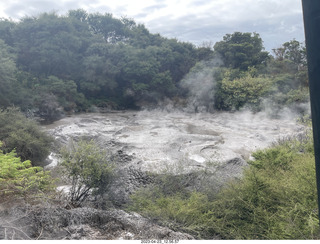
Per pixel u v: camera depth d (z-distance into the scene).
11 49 33.53
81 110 32.81
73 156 7.17
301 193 4.91
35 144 10.62
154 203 5.84
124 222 4.39
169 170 7.68
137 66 36.38
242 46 35.34
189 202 5.58
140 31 44.53
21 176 5.57
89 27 43.12
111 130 16.33
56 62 35.25
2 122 11.12
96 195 7.04
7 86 24.66
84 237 3.98
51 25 34.50
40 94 28.78
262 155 7.77
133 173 8.02
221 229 5.03
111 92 38.41
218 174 7.70
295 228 4.13
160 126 19.62
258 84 29.20
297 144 9.80
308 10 1.52
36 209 4.27
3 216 3.93
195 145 12.97
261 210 5.09
